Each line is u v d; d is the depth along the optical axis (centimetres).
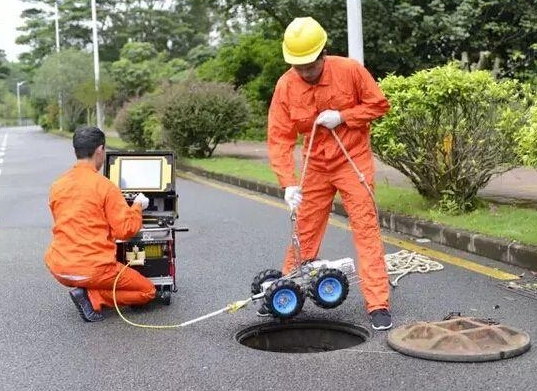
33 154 2594
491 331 440
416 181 844
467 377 395
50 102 5459
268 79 2569
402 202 881
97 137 525
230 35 2983
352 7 1025
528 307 523
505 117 728
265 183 1242
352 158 494
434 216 793
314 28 470
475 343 431
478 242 693
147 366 428
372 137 773
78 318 529
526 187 1016
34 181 1566
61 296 593
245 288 599
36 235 880
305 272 498
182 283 620
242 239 811
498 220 752
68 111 4856
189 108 1755
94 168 525
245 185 1327
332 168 498
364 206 491
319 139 496
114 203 511
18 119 9456
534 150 588
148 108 2252
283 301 476
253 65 2692
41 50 6162
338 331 502
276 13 2055
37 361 443
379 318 477
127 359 441
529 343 436
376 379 397
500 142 758
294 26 471
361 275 493
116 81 4291
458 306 529
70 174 521
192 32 6088
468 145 770
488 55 2006
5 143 3638
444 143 778
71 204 511
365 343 456
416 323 475
